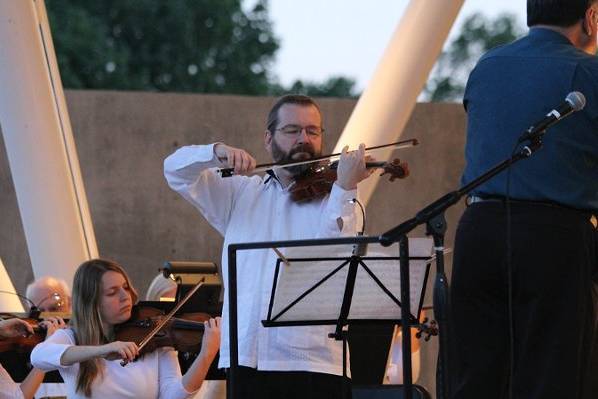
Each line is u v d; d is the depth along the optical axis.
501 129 6.16
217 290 8.97
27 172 10.12
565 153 6.02
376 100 10.30
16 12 9.84
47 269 10.23
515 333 6.20
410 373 5.94
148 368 8.25
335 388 6.87
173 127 13.87
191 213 13.88
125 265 13.74
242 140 13.95
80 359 7.99
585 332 6.11
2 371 8.29
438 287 5.86
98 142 13.77
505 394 6.28
